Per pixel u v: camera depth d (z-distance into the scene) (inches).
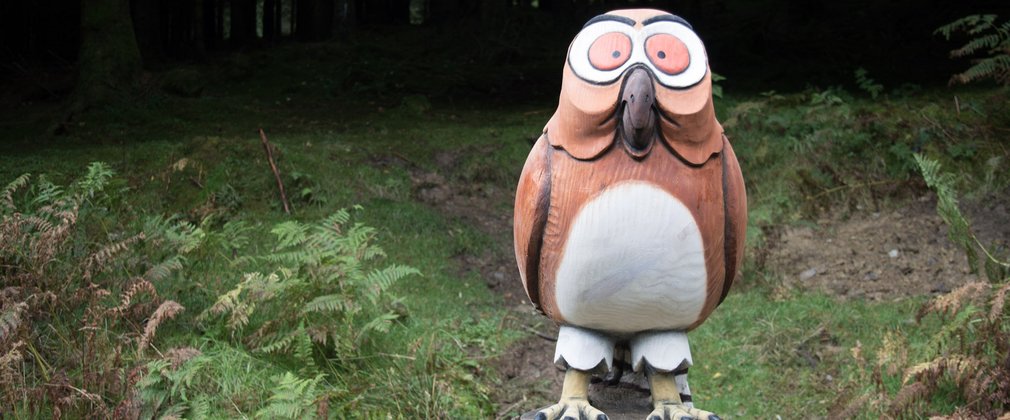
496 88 516.1
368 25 730.8
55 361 177.0
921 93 385.7
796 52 529.0
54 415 153.2
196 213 262.4
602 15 123.3
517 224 129.1
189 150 304.7
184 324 199.6
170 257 219.6
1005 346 187.3
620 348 143.4
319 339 195.5
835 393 210.8
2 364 157.9
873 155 321.7
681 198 117.6
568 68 122.0
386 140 357.1
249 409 174.2
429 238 281.7
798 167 319.9
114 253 197.2
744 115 350.9
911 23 552.7
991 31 482.6
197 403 168.1
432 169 335.3
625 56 117.2
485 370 218.2
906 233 288.8
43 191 216.1
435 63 581.3
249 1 750.5
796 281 268.4
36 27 613.0
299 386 171.2
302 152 319.9
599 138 118.2
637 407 141.7
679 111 115.9
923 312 200.7
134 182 279.3
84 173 282.4
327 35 718.5
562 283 123.9
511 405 207.8
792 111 350.3
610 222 117.6
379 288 209.2
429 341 216.7
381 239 273.9
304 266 214.1
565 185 120.3
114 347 179.0
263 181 291.1
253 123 406.6
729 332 239.9
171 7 691.4
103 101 420.2
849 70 466.6
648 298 121.5
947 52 498.9
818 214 304.5
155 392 169.0
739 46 541.6
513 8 699.4
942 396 196.1
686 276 120.8
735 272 128.0
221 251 241.6
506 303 258.1
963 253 273.4
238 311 193.0
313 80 517.7
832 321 239.1
